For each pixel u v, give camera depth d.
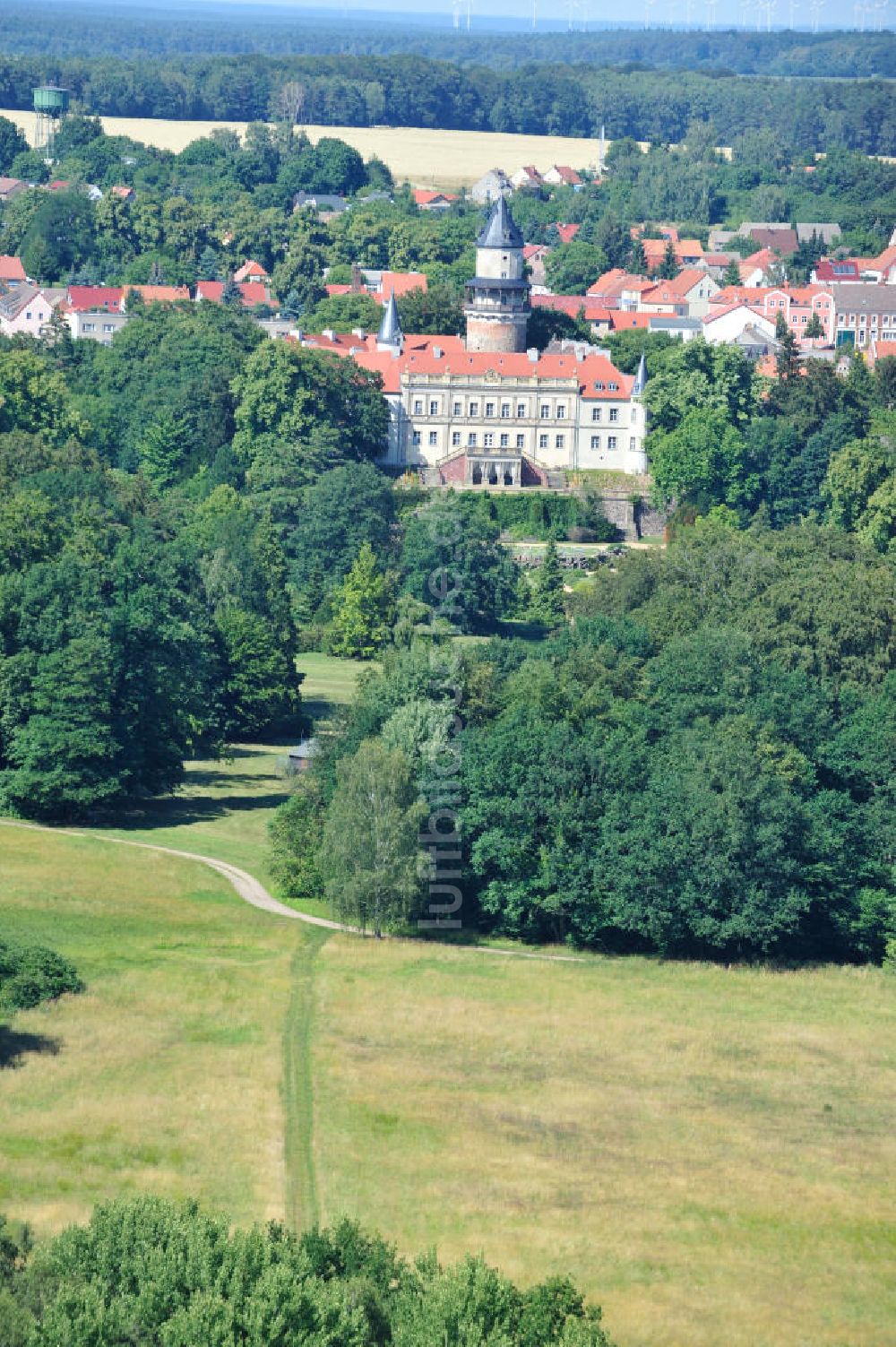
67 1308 126.50
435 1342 126.56
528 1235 168.12
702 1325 156.88
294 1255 135.50
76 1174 170.75
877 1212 176.62
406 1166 178.12
